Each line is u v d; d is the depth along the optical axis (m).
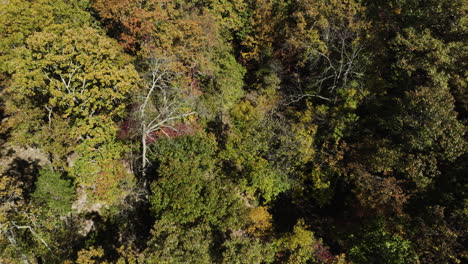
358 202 25.42
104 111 24.84
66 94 21.72
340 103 29.08
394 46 27.89
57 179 24.61
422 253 21.00
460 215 20.55
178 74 28.14
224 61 32.38
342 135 26.48
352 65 28.64
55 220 26.03
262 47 33.41
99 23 32.44
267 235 24.88
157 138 27.78
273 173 26.23
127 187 26.89
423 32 26.61
